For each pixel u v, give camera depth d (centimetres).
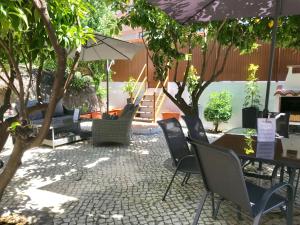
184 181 394
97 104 1112
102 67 1038
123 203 333
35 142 208
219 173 218
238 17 388
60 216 300
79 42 199
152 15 423
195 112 492
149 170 455
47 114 200
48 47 204
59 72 186
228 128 848
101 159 518
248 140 315
